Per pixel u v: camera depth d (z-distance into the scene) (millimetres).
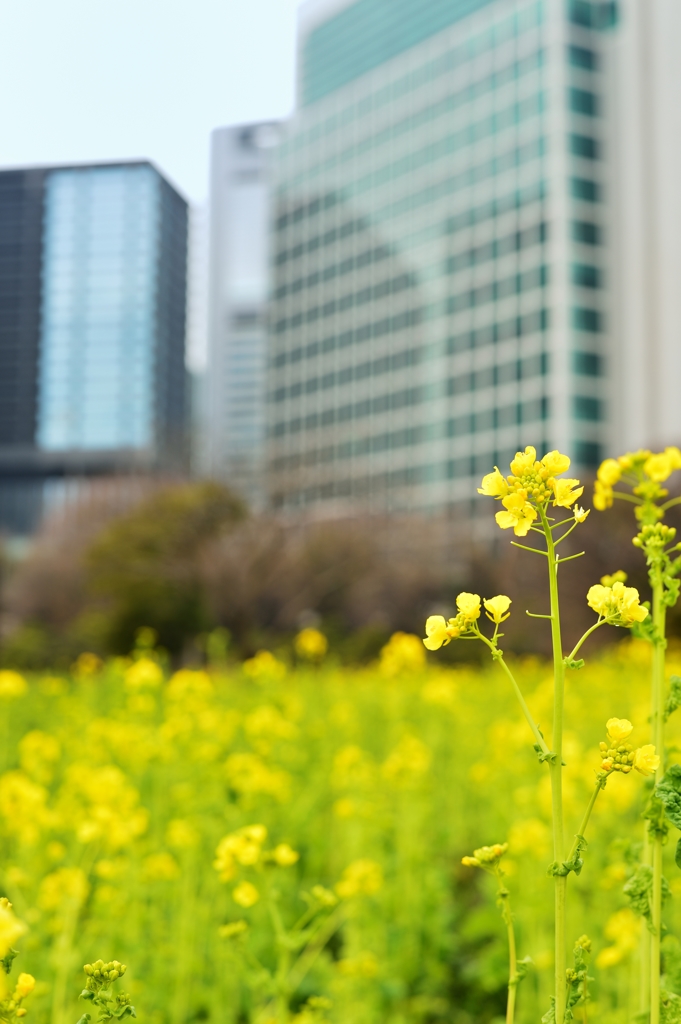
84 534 35812
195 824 4809
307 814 5789
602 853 4664
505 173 69000
